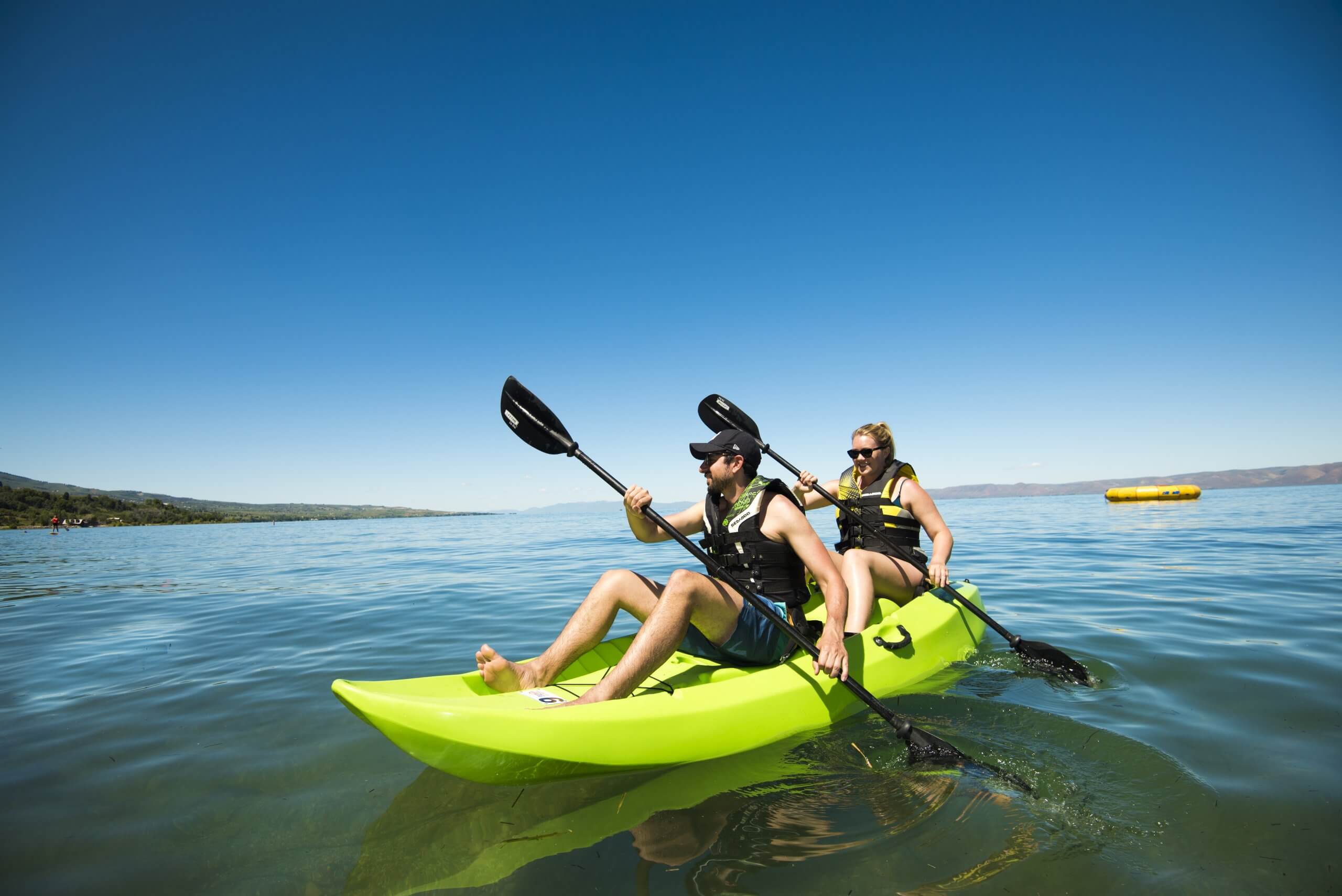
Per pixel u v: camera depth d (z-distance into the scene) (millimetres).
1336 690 2775
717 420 4914
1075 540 9797
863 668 2854
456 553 11914
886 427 4078
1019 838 1660
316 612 5449
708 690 2412
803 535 2674
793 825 1764
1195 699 2701
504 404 3344
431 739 1849
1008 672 3199
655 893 1465
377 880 1568
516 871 1581
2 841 1799
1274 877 1478
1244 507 18359
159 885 1574
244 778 2189
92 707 2992
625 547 11609
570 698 2371
